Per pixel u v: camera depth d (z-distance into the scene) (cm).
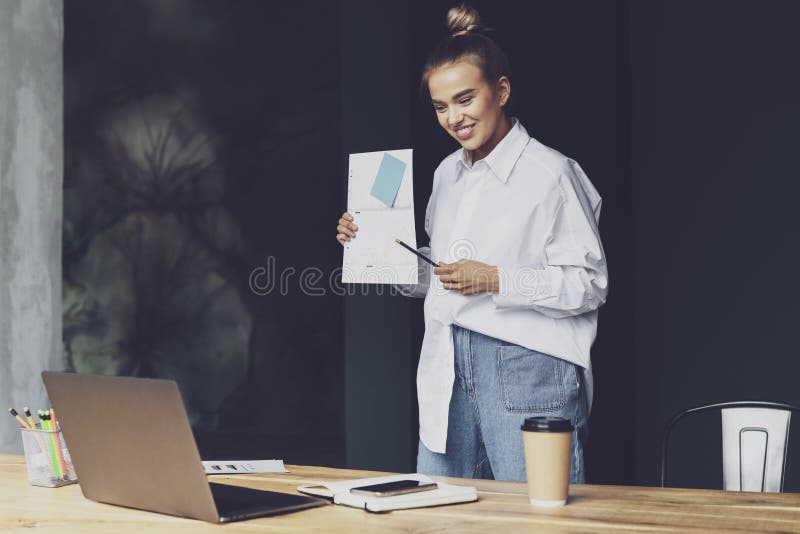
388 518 112
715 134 395
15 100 299
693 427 396
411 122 356
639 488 131
